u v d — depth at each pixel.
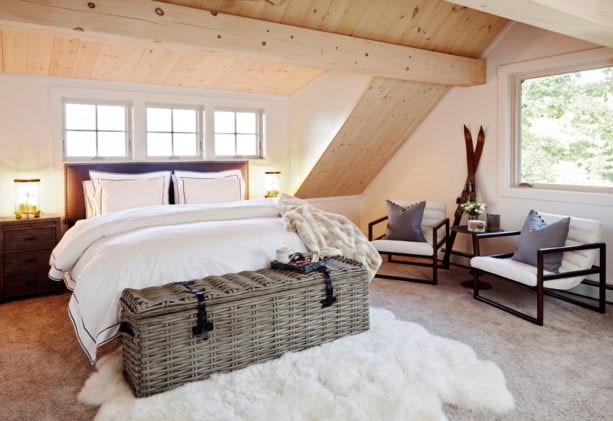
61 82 4.02
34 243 3.70
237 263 2.76
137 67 4.02
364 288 2.82
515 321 3.07
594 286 3.56
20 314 3.35
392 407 1.96
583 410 1.99
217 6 2.77
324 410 1.95
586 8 2.37
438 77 3.87
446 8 3.53
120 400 2.08
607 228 3.48
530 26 3.86
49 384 2.30
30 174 3.96
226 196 4.47
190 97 4.66
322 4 3.06
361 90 4.07
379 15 3.32
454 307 3.38
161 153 4.66
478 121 4.31
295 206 3.55
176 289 2.32
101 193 3.88
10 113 3.84
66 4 2.31
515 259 3.38
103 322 2.35
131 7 2.49
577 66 3.64
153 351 2.10
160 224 3.06
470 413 1.97
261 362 2.43
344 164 4.98
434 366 2.33
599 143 3.56
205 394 2.11
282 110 5.25
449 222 4.50
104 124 4.34
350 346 2.59
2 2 2.18
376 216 5.55
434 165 4.77
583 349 2.61
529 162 4.07
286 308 2.50
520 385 2.21
